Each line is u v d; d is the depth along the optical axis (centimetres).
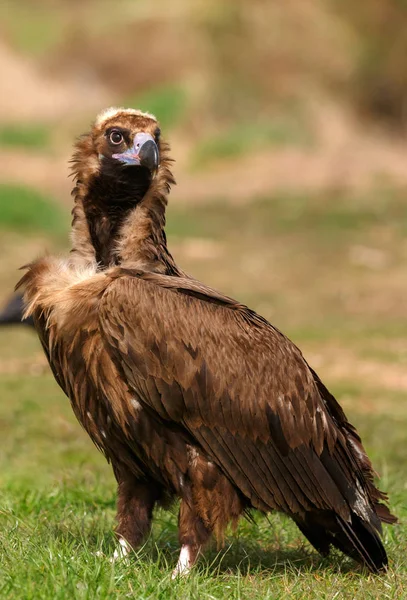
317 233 4622
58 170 5694
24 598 1080
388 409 2391
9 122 6419
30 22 7944
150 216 1309
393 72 6969
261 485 1261
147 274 1241
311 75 6950
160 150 1348
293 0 7231
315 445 1278
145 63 7206
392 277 3938
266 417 1254
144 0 7844
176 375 1214
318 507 1288
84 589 1095
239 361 1241
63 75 7250
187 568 1223
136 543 1298
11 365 2756
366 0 7144
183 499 1250
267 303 3569
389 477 1795
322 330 3216
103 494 1659
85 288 1219
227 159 5866
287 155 5878
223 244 4450
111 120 1327
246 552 1380
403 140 6694
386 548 1419
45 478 1816
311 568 1320
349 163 5769
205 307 1247
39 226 4531
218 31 7181
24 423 2208
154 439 1237
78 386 1247
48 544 1263
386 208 4975
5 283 3666
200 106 6406
